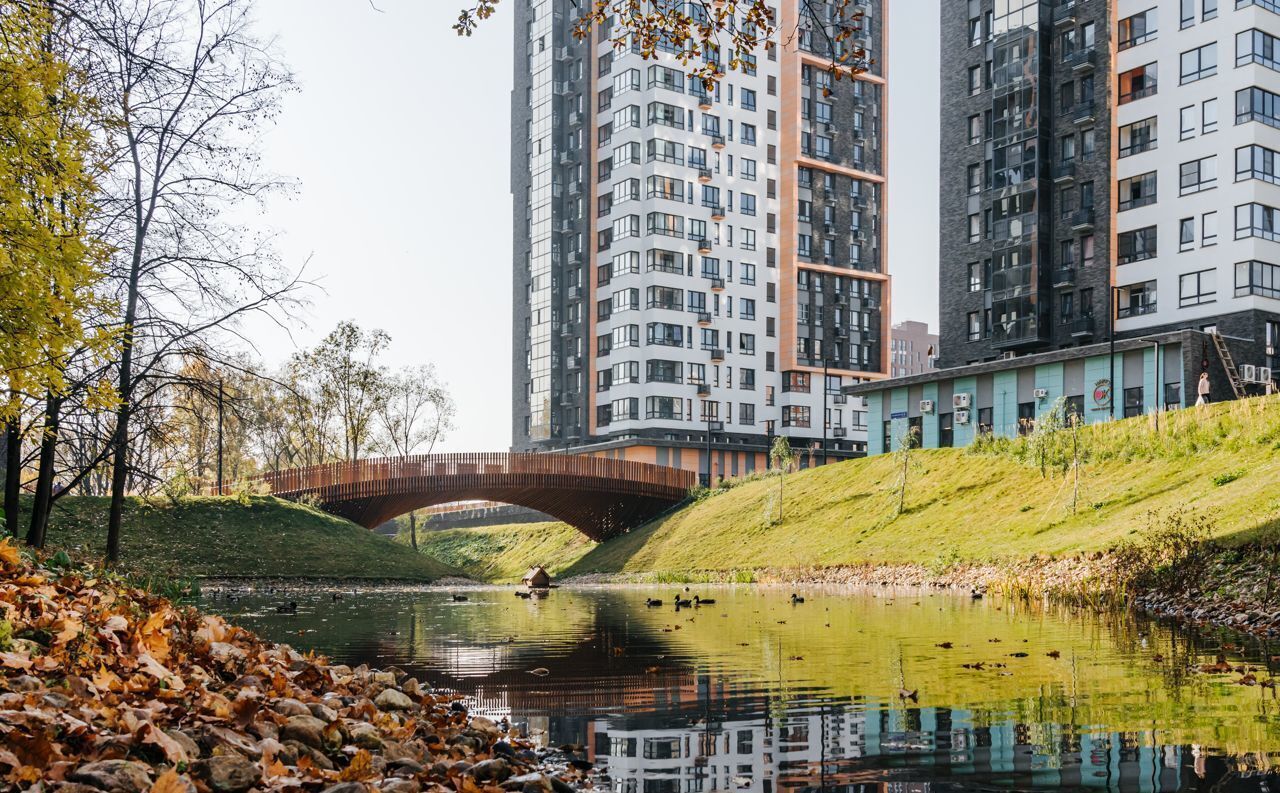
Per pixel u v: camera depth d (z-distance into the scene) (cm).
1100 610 1998
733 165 10219
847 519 5056
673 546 6041
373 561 5209
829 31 10638
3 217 1140
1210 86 5884
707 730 830
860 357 10888
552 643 1639
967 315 6988
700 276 9906
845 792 611
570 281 10531
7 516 2016
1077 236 6475
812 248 10562
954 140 7106
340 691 938
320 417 7488
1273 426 3422
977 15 6988
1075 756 673
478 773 650
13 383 1188
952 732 775
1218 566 2011
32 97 1177
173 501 2378
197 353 2034
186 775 507
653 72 9738
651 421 9531
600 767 711
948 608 2219
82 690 645
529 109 11344
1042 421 4394
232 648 984
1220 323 5759
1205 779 599
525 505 7150
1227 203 5769
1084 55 6425
